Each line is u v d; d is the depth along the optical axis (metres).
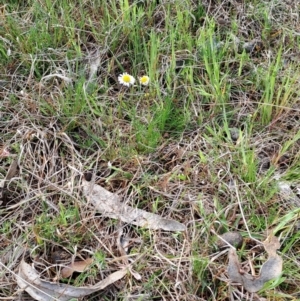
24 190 0.54
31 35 0.66
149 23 0.69
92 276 0.48
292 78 0.61
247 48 0.67
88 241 0.50
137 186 0.54
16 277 0.46
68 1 0.71
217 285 0.47
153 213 0.52
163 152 0.57
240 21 0.70
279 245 0.47
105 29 0.67
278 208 0.52
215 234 0.49
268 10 0.70
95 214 0.52
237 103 0.62
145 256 0.49
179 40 0.66
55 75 0.61
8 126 0.59
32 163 0.56
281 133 0.59
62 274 0.48
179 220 0.52
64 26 0.67
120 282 0.47
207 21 0.69
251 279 0.46
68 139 0.57
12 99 0.61
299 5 0.72
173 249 0.50
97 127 0.58
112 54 0.66
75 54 0.66
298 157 0.56
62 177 0.55
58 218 0.50
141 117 0.59
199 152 0.55
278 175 0.54
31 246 0.50
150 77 0.61
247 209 0.52
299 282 0.47
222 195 0.53
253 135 0.59
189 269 0.47
